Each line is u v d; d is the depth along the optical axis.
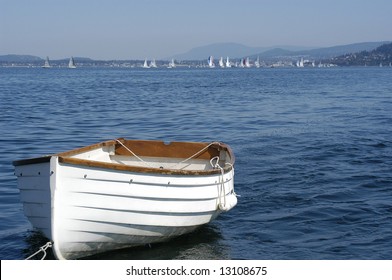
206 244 9.82
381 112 33.59
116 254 9.30
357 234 10.29
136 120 28.61
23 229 10.66
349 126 26.14
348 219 11.18
